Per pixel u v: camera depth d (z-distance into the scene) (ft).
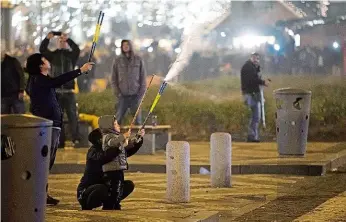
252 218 93.50
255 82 184.34
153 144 158.40
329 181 126.62
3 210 71.51
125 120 181.98
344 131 189.57
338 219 92.38
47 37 159.12
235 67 306.14
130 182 96.78
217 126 197.88
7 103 157.99
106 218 86.38
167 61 302.86
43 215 73.15
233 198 108.17
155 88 232.73
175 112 198.59
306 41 291.99
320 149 163.73
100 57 295.28
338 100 201.16
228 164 118.62
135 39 335.47
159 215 89.20
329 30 291.17
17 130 71.00
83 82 232.53
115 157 93.30
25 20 278.67
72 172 139.44
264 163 137.90
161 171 139.74
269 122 197.88
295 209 99.66
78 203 102.12
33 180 71.97
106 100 204.95
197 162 142.31
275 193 113.19
